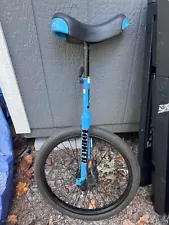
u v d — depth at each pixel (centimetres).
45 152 108
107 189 131
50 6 100
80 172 115
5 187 109
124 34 111
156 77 88
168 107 87
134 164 104
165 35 79
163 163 98
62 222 114
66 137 108
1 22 103
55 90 129
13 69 118
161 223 111
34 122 142
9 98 128
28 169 142
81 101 134
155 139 99
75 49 114
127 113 143
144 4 103
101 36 89
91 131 105
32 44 111
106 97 134
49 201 115
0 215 102
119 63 121
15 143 159
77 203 125
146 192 126
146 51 100
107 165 138
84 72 96
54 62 118
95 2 100
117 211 112
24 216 116
